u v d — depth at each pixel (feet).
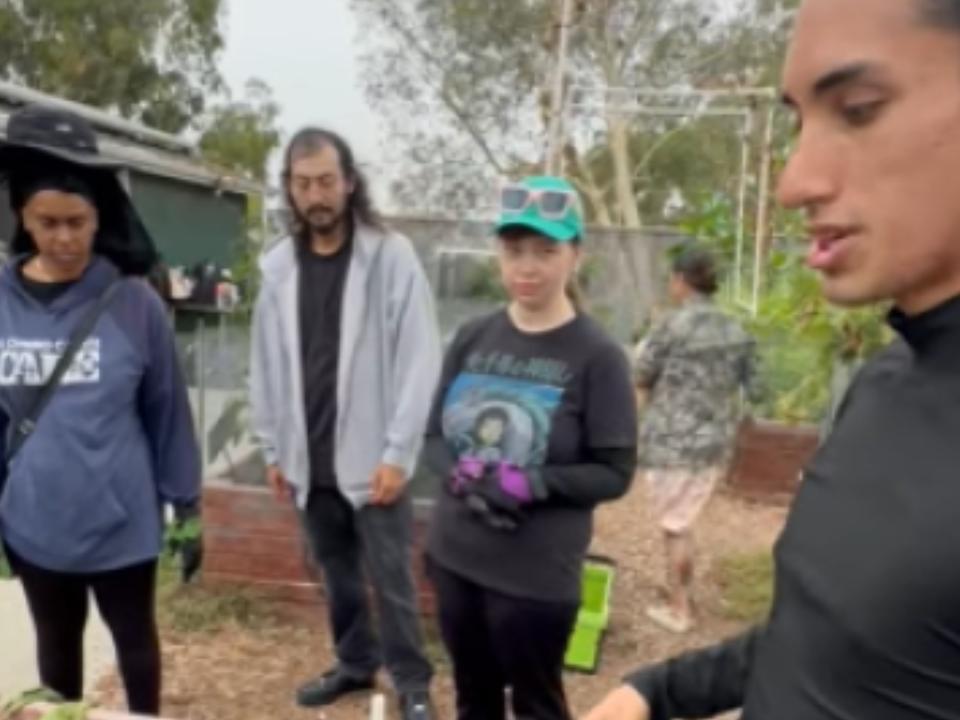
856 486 2.64
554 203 7.33
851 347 10.86
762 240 32.17
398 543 9.71
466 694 8.42
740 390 14.19
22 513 7.86
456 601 7.95
